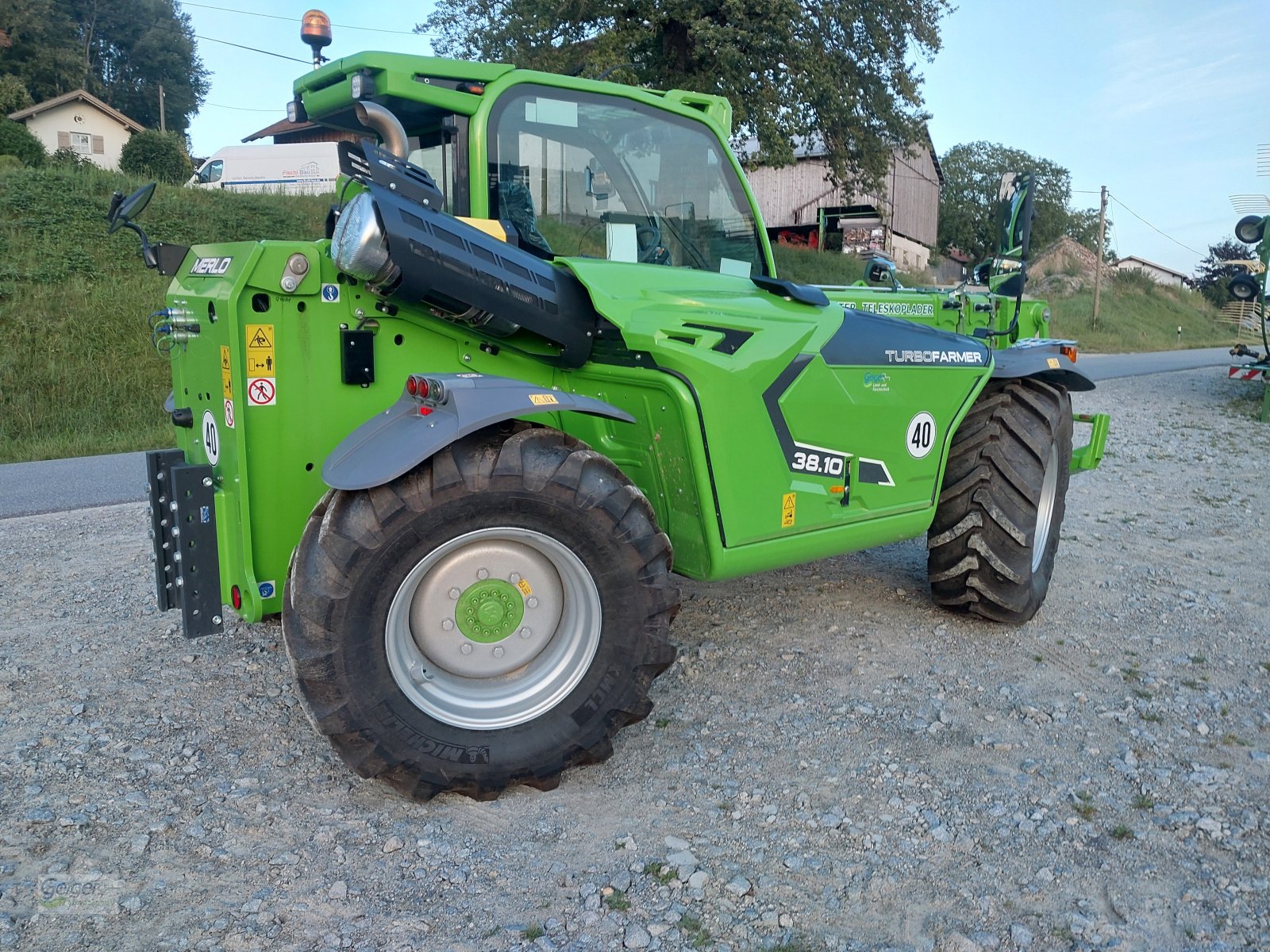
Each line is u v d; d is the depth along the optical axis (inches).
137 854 98.4
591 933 87.5
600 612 110.6
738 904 92.2
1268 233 494.9
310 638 98.7
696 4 725.9
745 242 156.3
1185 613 177.5
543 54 765.3
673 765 119.6
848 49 809.5
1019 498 157.6
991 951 86.4
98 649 154.3
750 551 128.9
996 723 132.0
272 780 114.3
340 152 106.0
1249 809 110.0
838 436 136.6
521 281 114.0
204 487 111.6
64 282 498.6
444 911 90.5
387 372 116.4
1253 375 480.7
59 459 356.5
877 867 98.6
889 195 1432.1
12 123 995.9
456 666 109.0
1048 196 2504.9
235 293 105.2
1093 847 102.7
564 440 108.6
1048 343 177.5
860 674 147.9
